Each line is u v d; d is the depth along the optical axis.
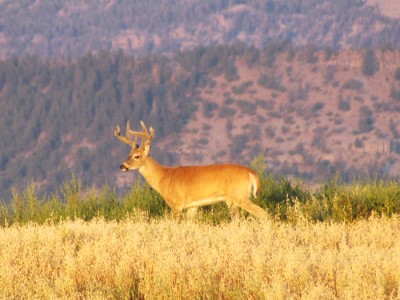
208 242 36.16
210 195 52.06
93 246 35.34
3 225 52.53
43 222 51.38
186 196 52.62
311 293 27.92
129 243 35.09
